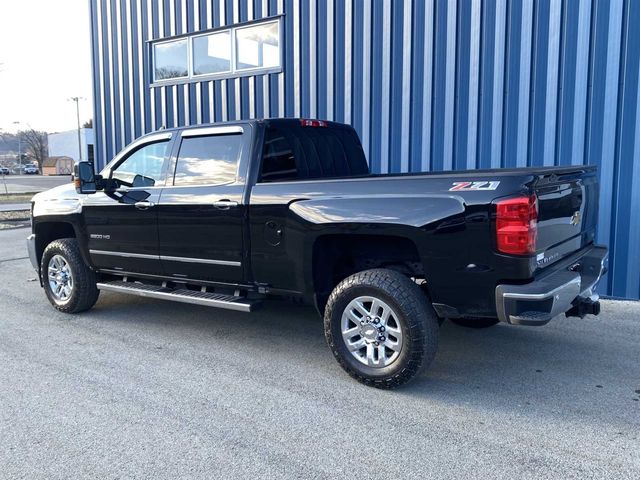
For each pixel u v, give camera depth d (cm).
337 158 568
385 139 809
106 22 1194
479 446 335
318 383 431
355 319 420
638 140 628
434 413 378
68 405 395
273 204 453
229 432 355
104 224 572
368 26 812
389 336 408
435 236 384
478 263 373
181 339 540
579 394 407
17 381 439
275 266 461
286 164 506
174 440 346
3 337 551
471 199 372
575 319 587
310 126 543
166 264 534
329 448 334
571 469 309
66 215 603
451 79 744
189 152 520
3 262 994
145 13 1122
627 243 643
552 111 675
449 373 448
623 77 630
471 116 731
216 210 486
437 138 763
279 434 352
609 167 646
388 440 343
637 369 454
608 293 659
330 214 423
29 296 727
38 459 325
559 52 664
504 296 363
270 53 941
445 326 566
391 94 799
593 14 641
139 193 540
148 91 1138
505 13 696
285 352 502
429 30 756
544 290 355
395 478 303
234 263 484
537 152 690
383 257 449
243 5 963
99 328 579
